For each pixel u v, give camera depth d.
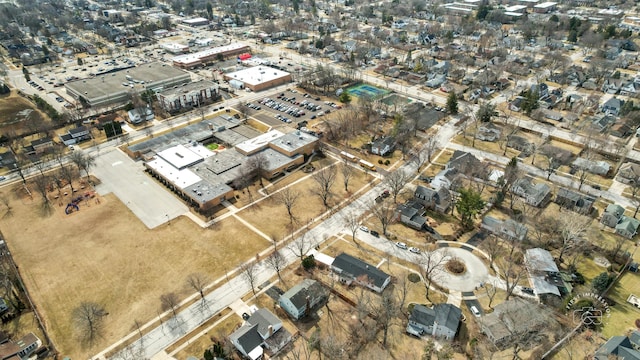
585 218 106.56
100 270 97.75
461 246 102.75
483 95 194.12
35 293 91.88
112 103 191.12
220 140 157.25
